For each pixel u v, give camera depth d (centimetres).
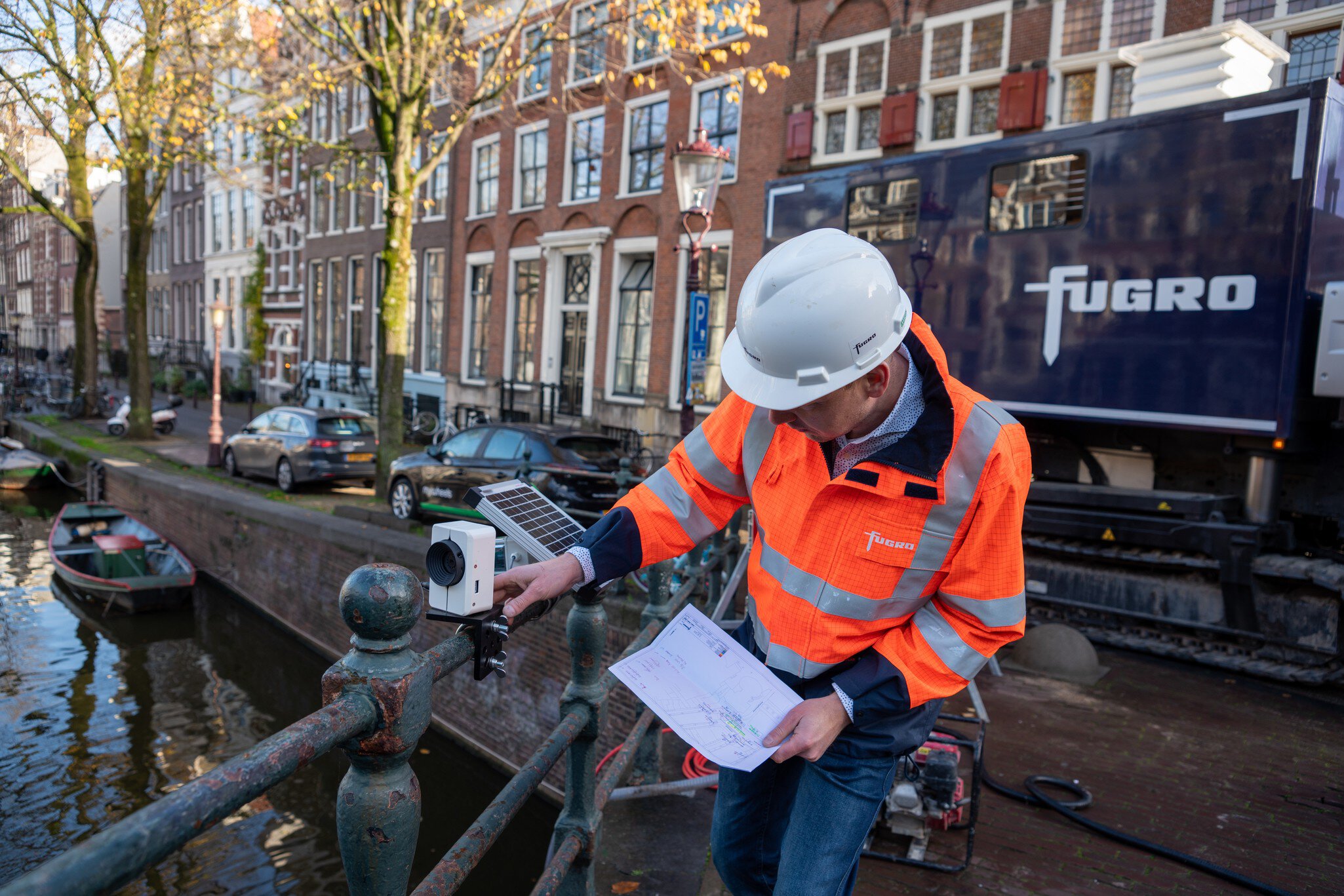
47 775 782
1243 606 567
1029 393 662
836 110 1334
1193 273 573
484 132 2061
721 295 1512
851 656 164
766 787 183
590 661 200
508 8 1753
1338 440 590
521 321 2002
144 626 1189
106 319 4619
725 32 1470
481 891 662
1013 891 308
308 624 1062
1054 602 657
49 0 1303
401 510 1114
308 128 2723
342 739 100
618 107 1688
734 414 180
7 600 1269
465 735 814
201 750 848
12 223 4809
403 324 1227
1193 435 650
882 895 302
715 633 176
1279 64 909
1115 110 1065
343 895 637
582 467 939
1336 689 544
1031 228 658
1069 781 398
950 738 349
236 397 3139
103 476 1745
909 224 745
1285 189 533
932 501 151
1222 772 416
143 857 71
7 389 2912
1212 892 313
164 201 4028
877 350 147
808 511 162
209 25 1152
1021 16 1126
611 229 1709
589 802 204
